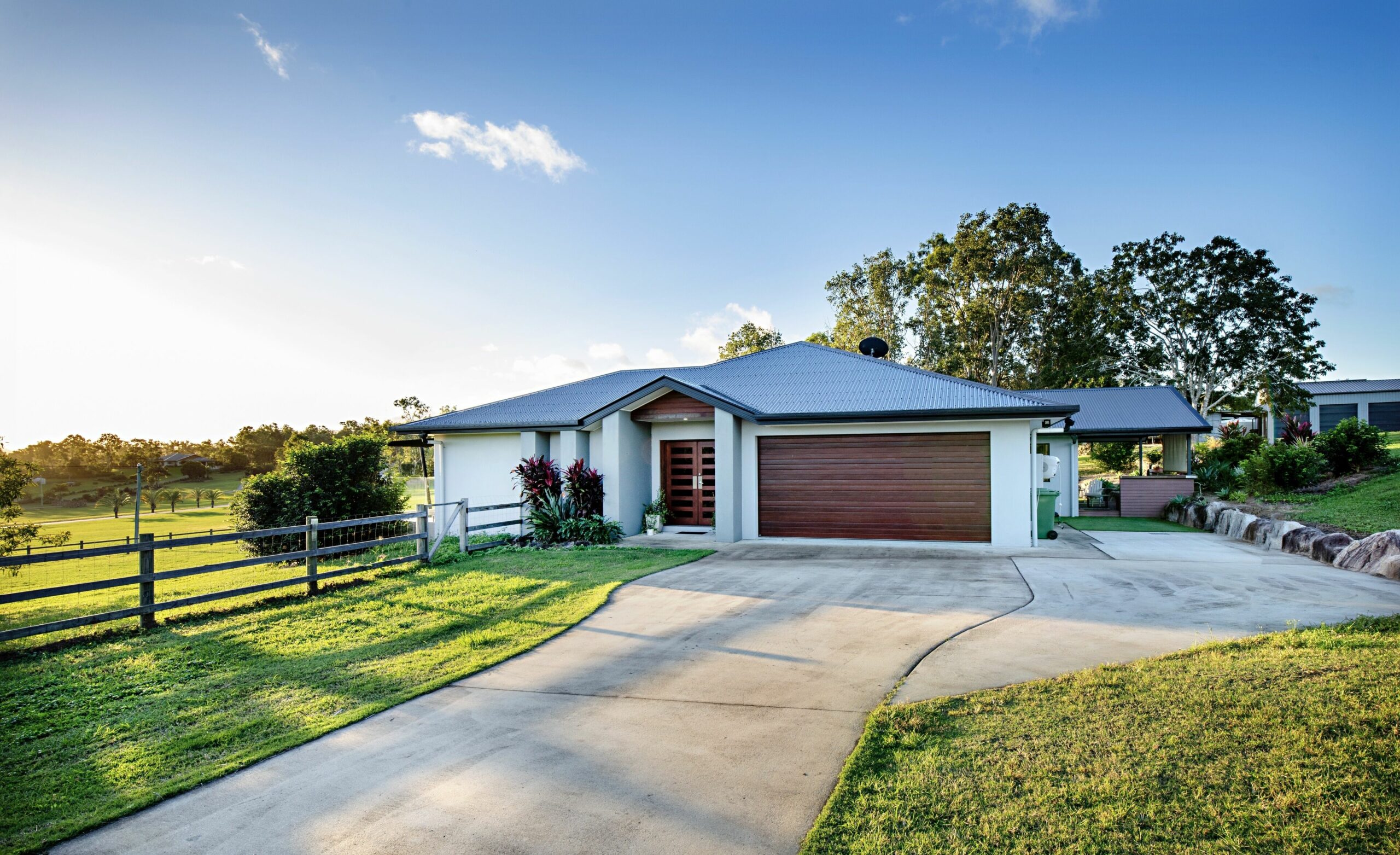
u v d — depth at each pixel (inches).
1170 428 845.2
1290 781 131.1
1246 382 1686.8
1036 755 149.6
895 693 198.2
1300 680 181.0
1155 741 151.3
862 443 560.7
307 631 296.2
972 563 434.0
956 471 539.2
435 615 317.7
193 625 307.9
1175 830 118.9
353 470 633.0
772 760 159.6
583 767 159.9
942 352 1633.9
